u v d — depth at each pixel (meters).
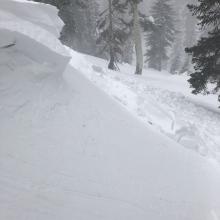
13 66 5.69
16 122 5.08
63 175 4.70
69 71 7.84
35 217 3.88
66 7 20.75
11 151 4.61
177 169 6.39
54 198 4.26
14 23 5.84
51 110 5.74
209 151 8.80
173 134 8.66
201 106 15.62
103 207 4.49
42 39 6.06
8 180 4.19
